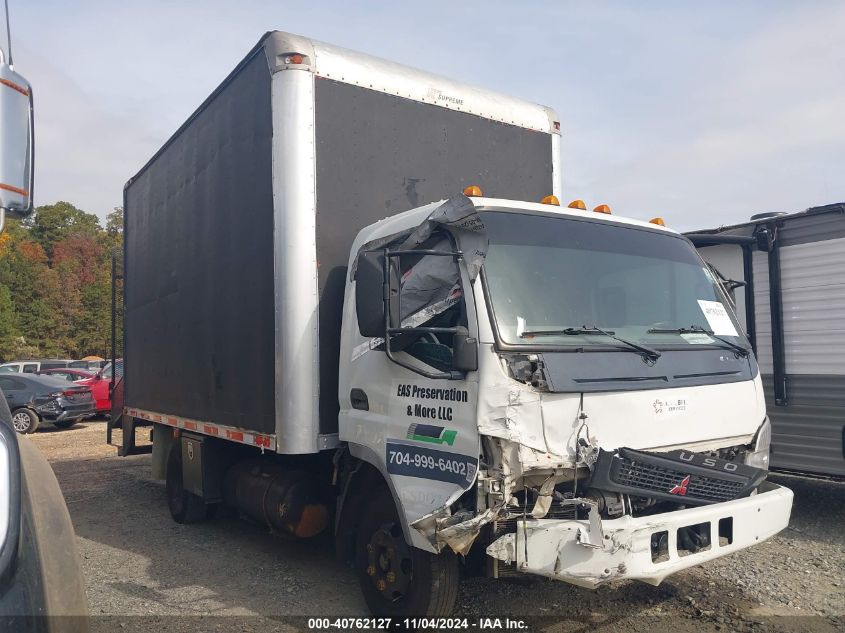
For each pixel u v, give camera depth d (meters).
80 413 16.08
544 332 3.61
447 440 3.54
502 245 3.83
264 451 5.59
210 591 5.00
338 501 4.64
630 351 3.77
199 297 6.17
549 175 6.22
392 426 3.96
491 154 5.77
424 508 3.62
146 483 9.38
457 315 3.62
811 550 5.62
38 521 2.34
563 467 3.37
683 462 3.54
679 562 3.33
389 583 4.11
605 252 4.20
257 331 5.04
